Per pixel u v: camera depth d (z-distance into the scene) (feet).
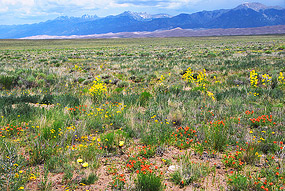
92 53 148.87
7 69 64.23
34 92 40.22
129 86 47.32
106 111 26.05
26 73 55.52
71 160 15.34
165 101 31.94
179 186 12.53
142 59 101.45
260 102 31.37
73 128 19.53
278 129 21.30
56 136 18.24
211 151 16.75
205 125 22.16
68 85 48.73
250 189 11.97
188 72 48.98
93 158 15.42
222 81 50.21
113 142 17.99
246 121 23.70
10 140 17.74
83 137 18.63
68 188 11.97
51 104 31.73
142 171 12.67
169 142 18.83
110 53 145.69
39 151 15.43
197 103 31.04
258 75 50.93
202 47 186.50
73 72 66.69
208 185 12.62
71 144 17.93
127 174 13.74
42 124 20.88
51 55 135.44
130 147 17.95
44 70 65.00
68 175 12.81
